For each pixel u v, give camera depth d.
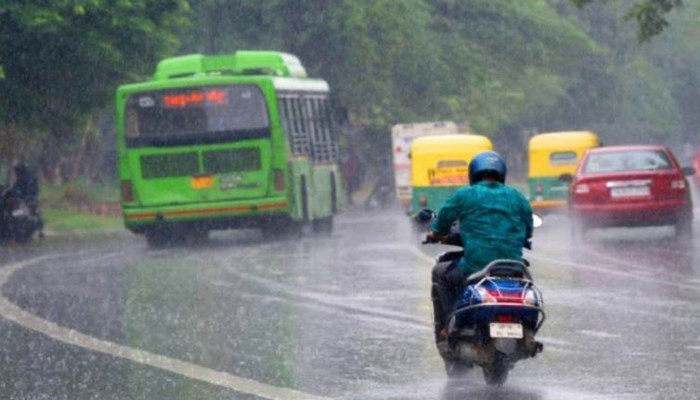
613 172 63.69
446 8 148.50
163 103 70.81
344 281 45.75
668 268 48.47
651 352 28.45
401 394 23.97
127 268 54.12
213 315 36.50
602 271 47.69
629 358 27.70
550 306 37.03
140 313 37.22
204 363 27.89
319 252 61.25
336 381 25.45
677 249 57.78
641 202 63.06
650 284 42.69
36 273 52.19
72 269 54.09
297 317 35.69
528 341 24.02
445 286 25.34
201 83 70.62
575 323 33.38
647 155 64.75
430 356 28.56
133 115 70.94
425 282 44.81
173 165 70.69
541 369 26.61
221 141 70.44
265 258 58.31
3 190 76.44
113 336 32.41
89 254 64.62
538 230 77.12
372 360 28.08
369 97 131.38
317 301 39.53
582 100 185.62
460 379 25.61
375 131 139.62
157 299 41.00
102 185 130.88
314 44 128.38
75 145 117.44
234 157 70.62
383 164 123.44
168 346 30.53
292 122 73.50
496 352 24.08
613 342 30.02
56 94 82.62
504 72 151.62
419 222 26.36
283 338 31.62
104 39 80.12
